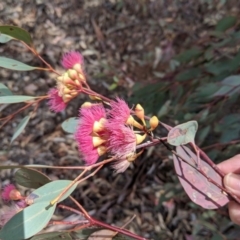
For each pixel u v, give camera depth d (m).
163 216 0.59
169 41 0.78
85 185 0.63
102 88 0.74
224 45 0.41
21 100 0.21
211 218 0.48
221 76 0.42
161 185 0.62
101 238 0.21
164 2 0.90
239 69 0.42
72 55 0.21
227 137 0.39
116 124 0.18
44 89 0.76
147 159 0.65
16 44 0.81
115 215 0.60
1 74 0.77
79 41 0.86
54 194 0.19
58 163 0.66
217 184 0.20
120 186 0.63
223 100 0.40
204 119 0.42
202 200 0.20
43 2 0.90
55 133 0.70
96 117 0.18
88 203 0.61
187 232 0.57
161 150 0.65
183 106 0.44
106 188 0.63
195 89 0.45
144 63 0.76
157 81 0.48
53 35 0.86
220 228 0.43
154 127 0.18
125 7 0.92
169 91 0.47
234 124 0.39
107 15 0.90
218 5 0.82
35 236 0.19
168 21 0.86
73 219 0.55
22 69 0.23
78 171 0.65
